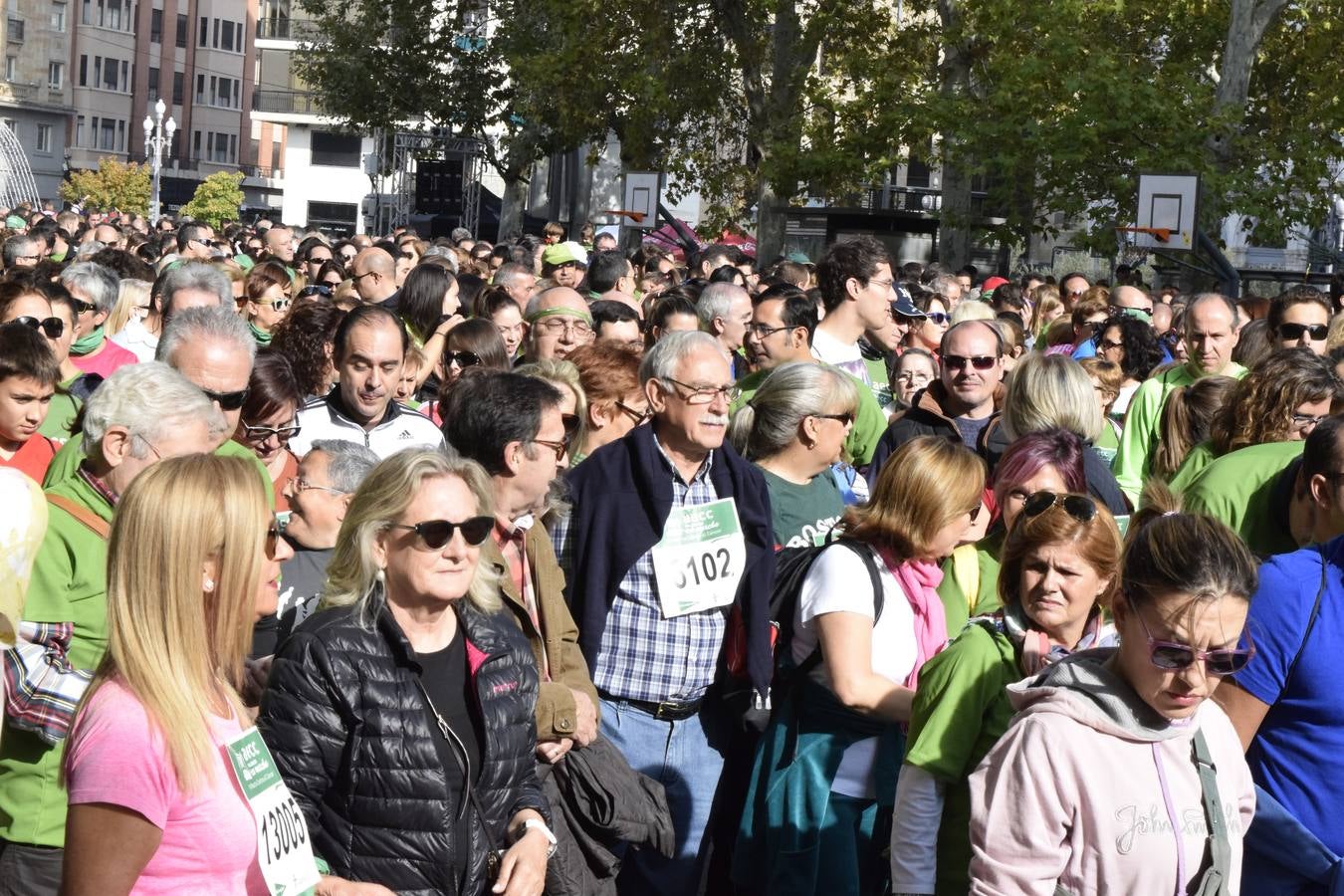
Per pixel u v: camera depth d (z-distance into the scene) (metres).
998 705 3.45
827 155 25.72
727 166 29.69
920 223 26.31
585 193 41.88
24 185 71.69
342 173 70.62
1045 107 23.81
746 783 4.82
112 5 92.50
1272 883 3.69
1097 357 8.05
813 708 4.26
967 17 24.69
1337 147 24.89
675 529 4.64
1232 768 3.10
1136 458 7.25
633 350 5.53
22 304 6.38
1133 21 28.12
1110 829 2.92
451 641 3.40
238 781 2.81
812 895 4.15
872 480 6.47
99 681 2.76
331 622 3.27
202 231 15.53
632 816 4.11
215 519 2.78
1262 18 23.80
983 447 6.43
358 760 3.21
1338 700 3.61
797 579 4.43
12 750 3.59
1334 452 4.05
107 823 2.66
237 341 4.93
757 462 5.23
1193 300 7.71
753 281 14.06
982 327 6.52
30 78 89.75
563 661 4.28
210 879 2.75
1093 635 3.55
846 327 7.46
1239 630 2.91
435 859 3.23
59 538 3.77
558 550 4.68
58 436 6.18
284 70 71.25
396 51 38.75
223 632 2.83
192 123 97.00
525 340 8.65
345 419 5.87
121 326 8.07
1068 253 34.22
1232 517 4.47
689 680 4.65
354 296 9.05
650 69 29.34
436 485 3.30
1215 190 22.69
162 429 3.89
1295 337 8.02
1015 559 3.48
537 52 35.62
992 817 2.99
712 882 4.86
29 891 3.59
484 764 3.35
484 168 42.62
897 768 4.18
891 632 4.17
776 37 28.48
